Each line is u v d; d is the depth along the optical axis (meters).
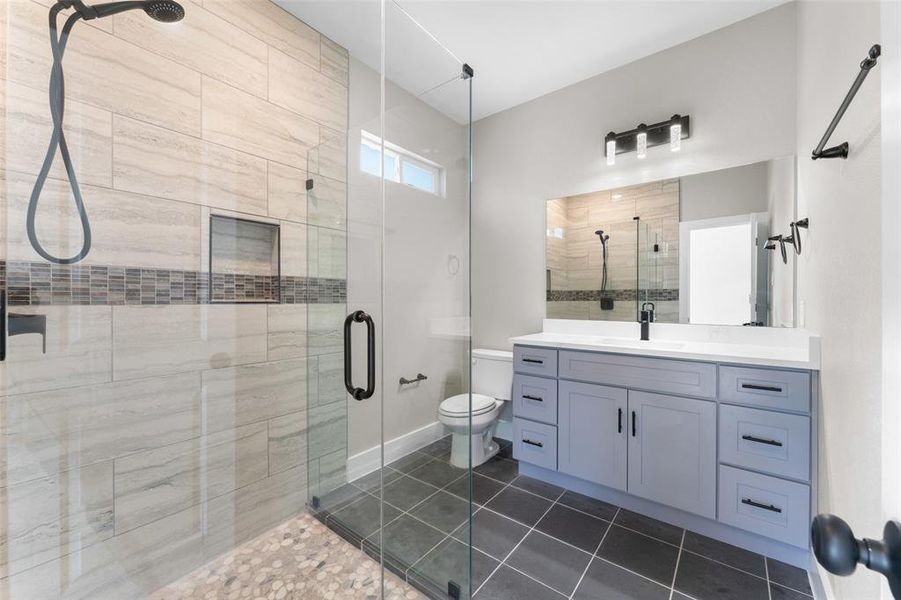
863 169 0.90
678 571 1.56
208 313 1.65
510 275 3.01
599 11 1.99
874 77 0.81
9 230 1.20
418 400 1.91
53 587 1.27
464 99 1.90
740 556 1.64
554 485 2.30
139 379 1.46
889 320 0.37
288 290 1.94
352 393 1.87
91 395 1.35
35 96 1.24
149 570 1.47
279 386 1.89
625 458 1.97
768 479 1.59
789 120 1.93
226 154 1.72
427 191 1.97
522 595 1.45
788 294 1.93
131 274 1.44
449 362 1.99
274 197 1.89
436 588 1.46
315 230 2.05
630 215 2.45
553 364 2.23
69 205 1.30
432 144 1.98
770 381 1.59
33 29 1.23
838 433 1.15
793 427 1.54
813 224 1.53
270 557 1.67
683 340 2.27
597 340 2.37
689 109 2.23
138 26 1.45
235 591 1.49
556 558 1.65
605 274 2.56
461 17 2.03
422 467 1.79
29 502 1.23
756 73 2.02
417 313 1.96
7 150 1.19
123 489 1.42
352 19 2.02
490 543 1.76
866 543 0.36
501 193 3.06
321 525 1.88
